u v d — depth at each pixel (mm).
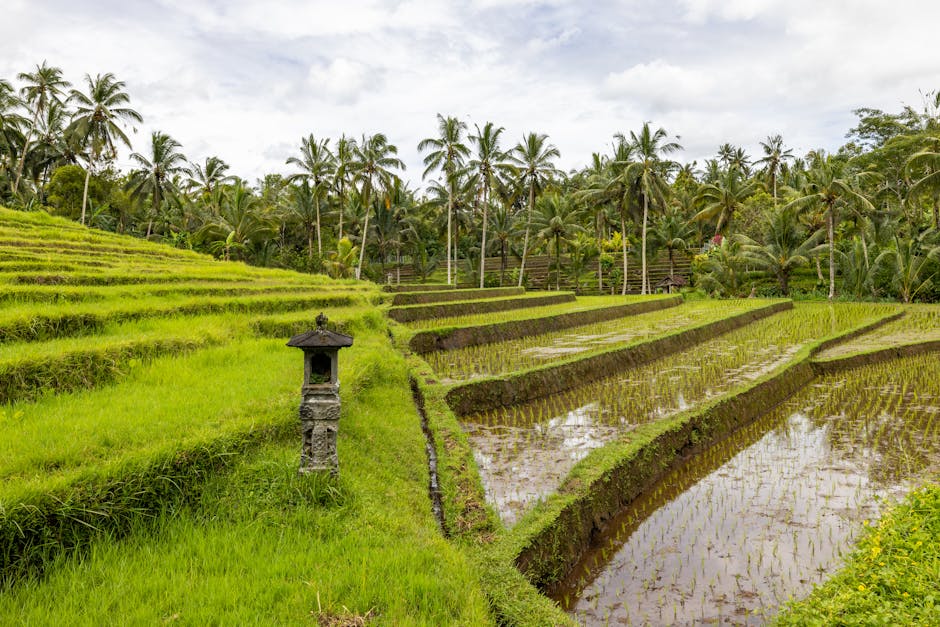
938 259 31875
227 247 35312
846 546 6465
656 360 16531
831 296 35062
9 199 40781
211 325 11016
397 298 25000
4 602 3641
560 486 7121
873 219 37219
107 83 34062
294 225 48562
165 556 4316
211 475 5293
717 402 10922
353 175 39188
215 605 3750
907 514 5691
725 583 5812
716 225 47938
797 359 15203
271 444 6133
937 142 33250
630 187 38469
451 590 4309
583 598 5652
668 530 7027
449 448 8195
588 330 21203
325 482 5367
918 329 22250
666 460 9008
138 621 3523
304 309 15328
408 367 12766
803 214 36781
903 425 10898
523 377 12211
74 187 38375
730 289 39812
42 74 37250
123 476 4660
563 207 42875
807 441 10211
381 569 4336
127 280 14609
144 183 38312
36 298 11039
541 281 52250
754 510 7480
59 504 4219
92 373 7668
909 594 4168
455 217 46688
